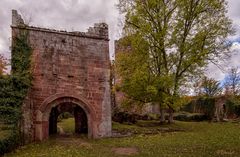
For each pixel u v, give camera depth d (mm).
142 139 23266
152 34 29469
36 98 23391
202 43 30016
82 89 24969
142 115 35000
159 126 29047
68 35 25109
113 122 29719
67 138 24609
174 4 30250
